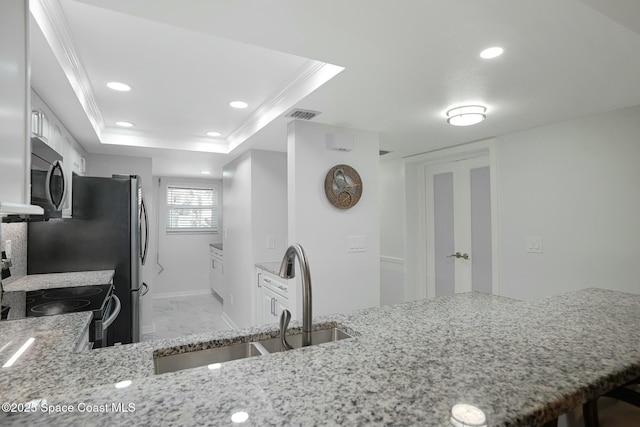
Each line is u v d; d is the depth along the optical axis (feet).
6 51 3.08
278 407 2.01
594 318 3.95
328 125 9.04
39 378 2.83
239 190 13.19
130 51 5.95
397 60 5.39
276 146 11.40
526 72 5.82
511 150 9.87
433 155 12.30
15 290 6.98
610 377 2.43
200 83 7.32
